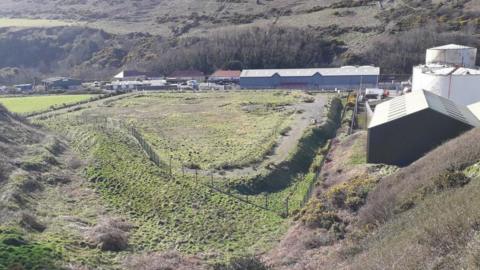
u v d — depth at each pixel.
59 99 78.12
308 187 37.50
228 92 83.38
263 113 63.81
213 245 27.78
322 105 67.50
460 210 17.22
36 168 35.78
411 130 35.91
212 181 37.03
